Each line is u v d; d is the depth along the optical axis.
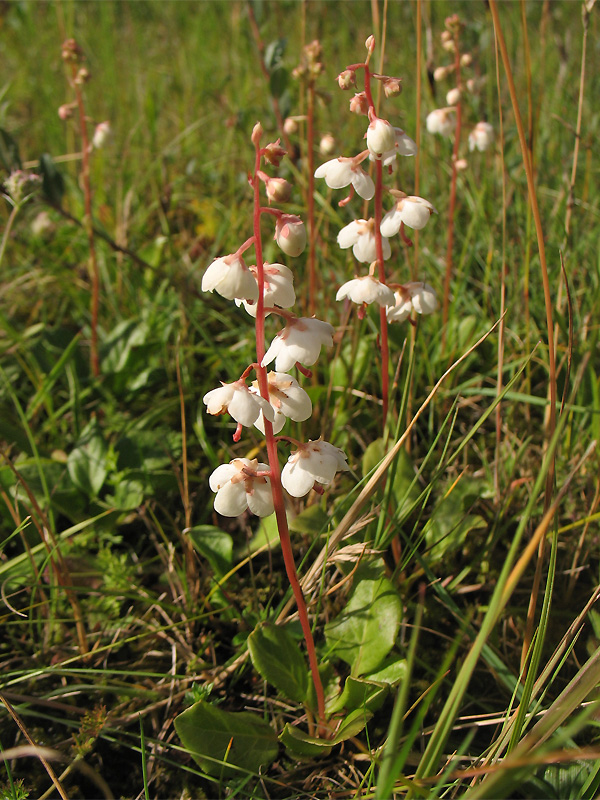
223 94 0.55
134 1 0.82
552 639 0.23
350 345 0.32
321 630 0.23
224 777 0.20
